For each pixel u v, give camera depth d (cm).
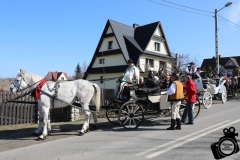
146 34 3156
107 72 3019
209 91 1388
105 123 1016
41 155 566
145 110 953
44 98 738
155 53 3116
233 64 5559
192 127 858
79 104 852
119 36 3031
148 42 3014
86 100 816
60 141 702
